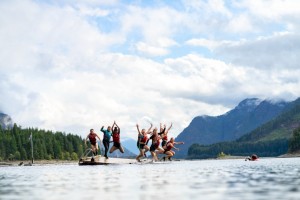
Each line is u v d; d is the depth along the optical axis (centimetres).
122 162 3862
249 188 1084
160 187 1160
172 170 2291
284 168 2450
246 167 2744
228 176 1617
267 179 1400
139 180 1453
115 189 1127
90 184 1323
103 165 3522
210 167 2825
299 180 1334
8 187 1260
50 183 1409
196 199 874
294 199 836
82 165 3875
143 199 888
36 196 986
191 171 2136
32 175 2081
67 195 997
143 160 4097
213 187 1132
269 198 866
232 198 883
